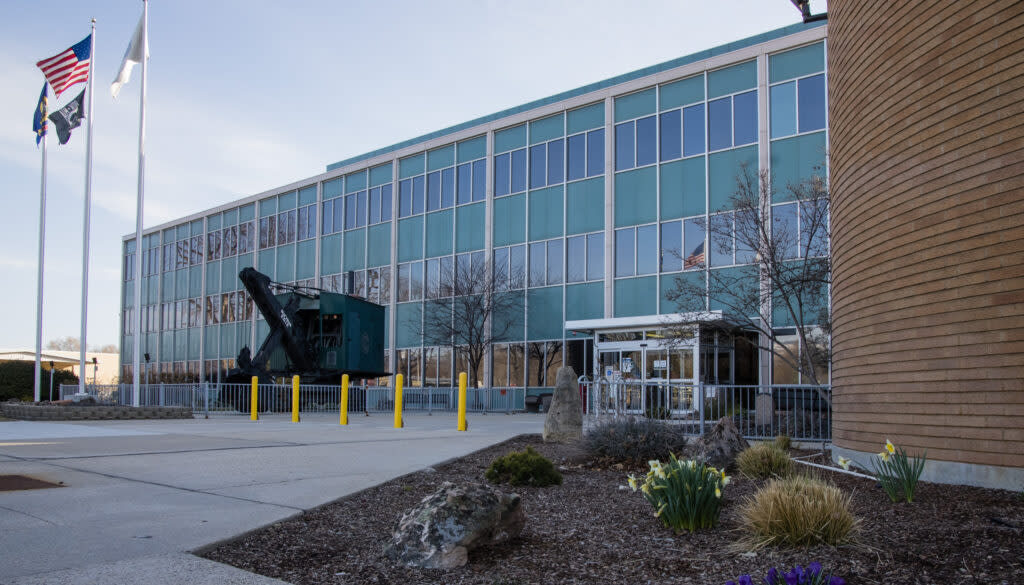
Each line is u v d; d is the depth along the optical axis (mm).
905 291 8406
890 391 8617
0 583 4453
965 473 7461
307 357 28281
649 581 4758
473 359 32812
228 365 46969
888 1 8867
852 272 9758
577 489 8438
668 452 10141
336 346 28844
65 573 4688
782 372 22922
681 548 5547
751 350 24531
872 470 8883
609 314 28734
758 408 14469
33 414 20406
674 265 27109
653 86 28484
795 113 24469
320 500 7273
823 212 16484
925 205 8148
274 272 44750
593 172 30219
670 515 6066
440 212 36094
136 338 21922
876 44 9117
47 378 36344
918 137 8289
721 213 20625
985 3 7473
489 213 33688
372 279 38875
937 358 7879
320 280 41688
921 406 8078
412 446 12672
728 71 26453
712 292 19203
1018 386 6988
